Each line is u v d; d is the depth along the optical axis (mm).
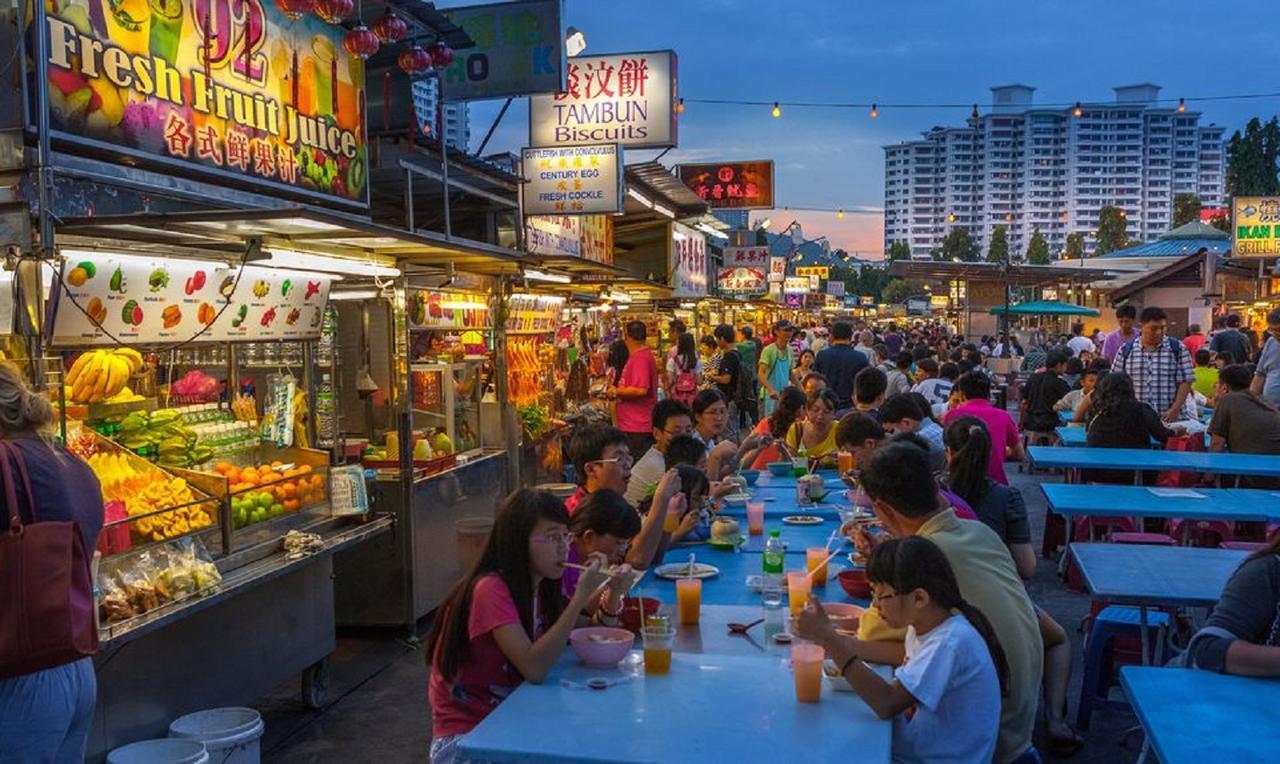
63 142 4602
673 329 17859
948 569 3105
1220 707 3023
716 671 3316
